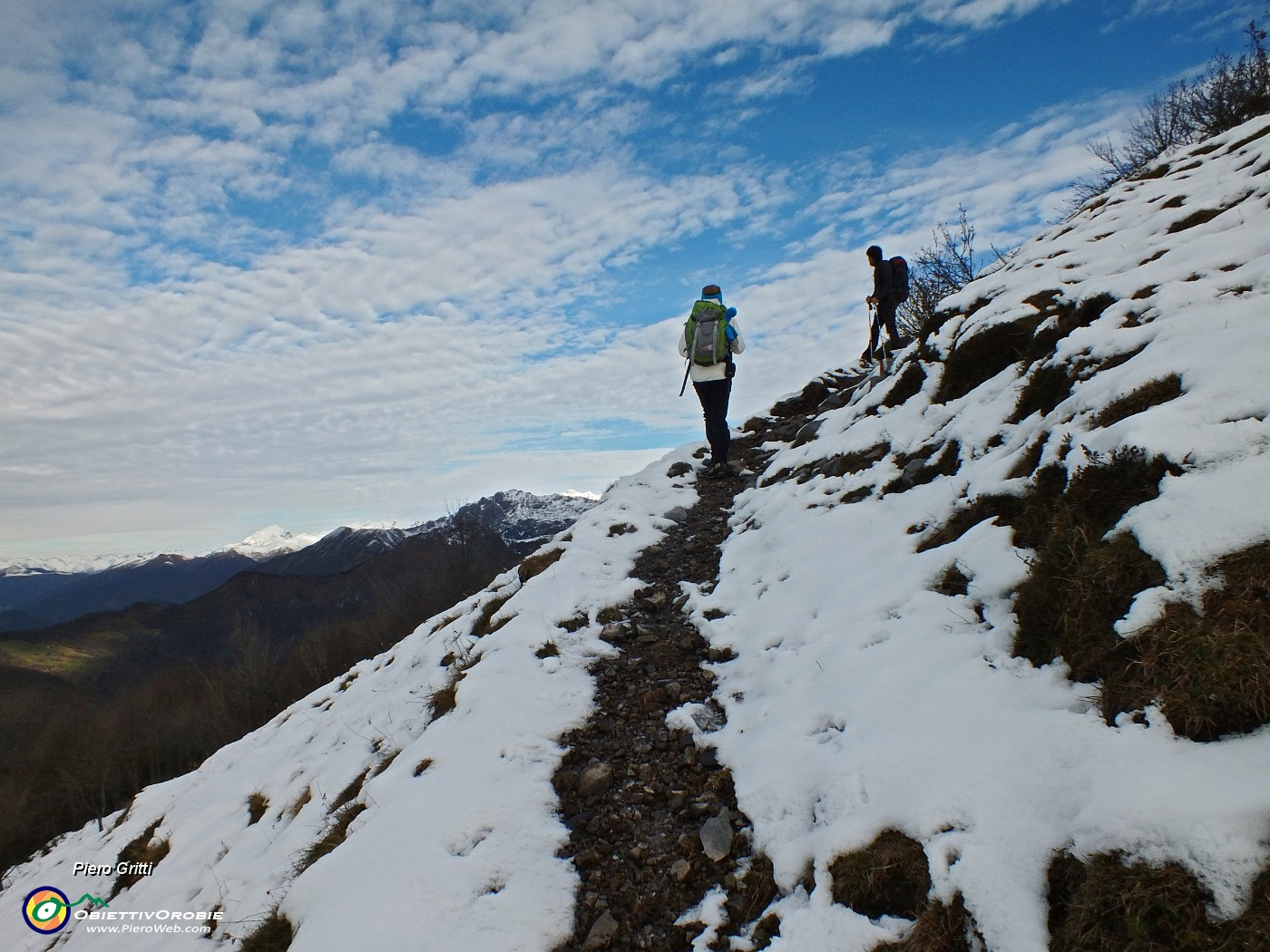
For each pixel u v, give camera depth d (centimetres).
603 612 670
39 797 3488
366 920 356
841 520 608
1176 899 208
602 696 541
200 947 495
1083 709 289
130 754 3703
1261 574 260
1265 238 474
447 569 3838
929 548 483
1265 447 297
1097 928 220
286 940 386
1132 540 311
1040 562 361
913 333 1342
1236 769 226
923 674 375
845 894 290
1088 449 372
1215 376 345
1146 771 242
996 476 465
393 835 414
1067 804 256
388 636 3753
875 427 723
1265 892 197
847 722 380
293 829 564
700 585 682
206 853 655
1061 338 531
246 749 926
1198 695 249
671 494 950
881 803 311
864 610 460
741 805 378
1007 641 356
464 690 557
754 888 331
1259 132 749
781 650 492
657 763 448
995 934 241
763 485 831
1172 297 456
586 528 877
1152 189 789
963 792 285
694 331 923
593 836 404
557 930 348
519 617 670
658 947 329
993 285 743
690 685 520
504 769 463
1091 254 661
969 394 619
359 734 669
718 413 955
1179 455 320
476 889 369
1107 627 303
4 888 1116
